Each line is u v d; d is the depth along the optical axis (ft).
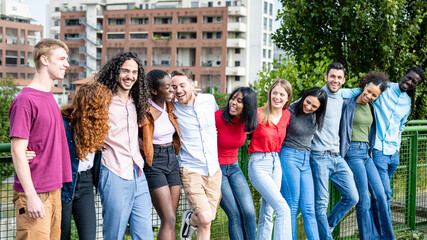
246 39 276.82
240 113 13.10
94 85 10.74
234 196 13.69
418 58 24.98
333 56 25.41
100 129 10.55
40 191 9.78
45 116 9.75
